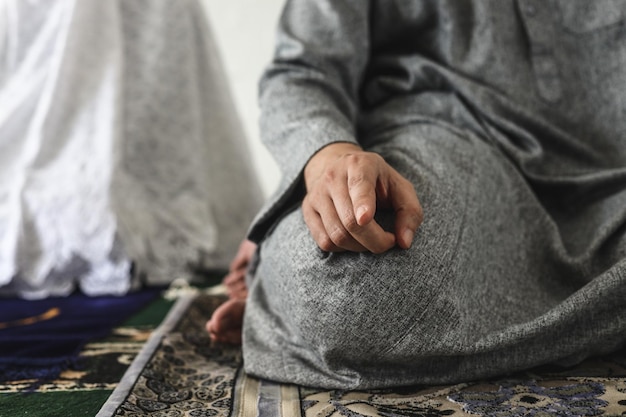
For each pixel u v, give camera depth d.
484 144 0.88
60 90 1.82
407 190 0.69
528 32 0.94
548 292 0.80
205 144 2.19
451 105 0.94
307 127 0.82
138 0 2.03
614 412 0.61
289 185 0.78
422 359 0.69
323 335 0.69
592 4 0.92
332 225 0.65
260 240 0.86
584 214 0.89
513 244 0.80
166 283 1.87
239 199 2.23
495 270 0.76
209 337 1.01
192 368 0.86
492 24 0.95
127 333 1.17
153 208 1.96
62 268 1.75
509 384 0.71
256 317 0.84
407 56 1.01
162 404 0.71
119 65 1.89
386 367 0.71
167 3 2.06
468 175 0.80
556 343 0.72
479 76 0.95
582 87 0.94
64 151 1.83
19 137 1.87
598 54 0.93
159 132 2.00
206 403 0.71
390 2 0.99
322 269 0.69
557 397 0.66
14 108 1.85
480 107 0.92
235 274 1.12
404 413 0.63
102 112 1.85
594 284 0.69
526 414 0.62
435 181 0.76
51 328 1.21
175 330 1.05
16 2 1.88
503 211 0.81
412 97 0.98
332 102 0.90
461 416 0.62
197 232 2.00
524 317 0.75
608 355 0.81
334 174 0.67
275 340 0.79
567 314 0.69
